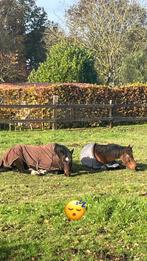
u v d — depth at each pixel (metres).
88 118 21.45
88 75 33.50
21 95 21.06
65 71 32.41
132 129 21.03
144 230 6.74
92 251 6.09
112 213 7.31
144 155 13.86
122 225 6.93
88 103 22.23
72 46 34.06
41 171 11.04
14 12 58.34
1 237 6.57
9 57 46.25
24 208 7.78
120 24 40.62
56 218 7.22
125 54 41.66
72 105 20.58
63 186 9.95
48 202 8.22
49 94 21.19
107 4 40.75
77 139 17.33
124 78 39.72
